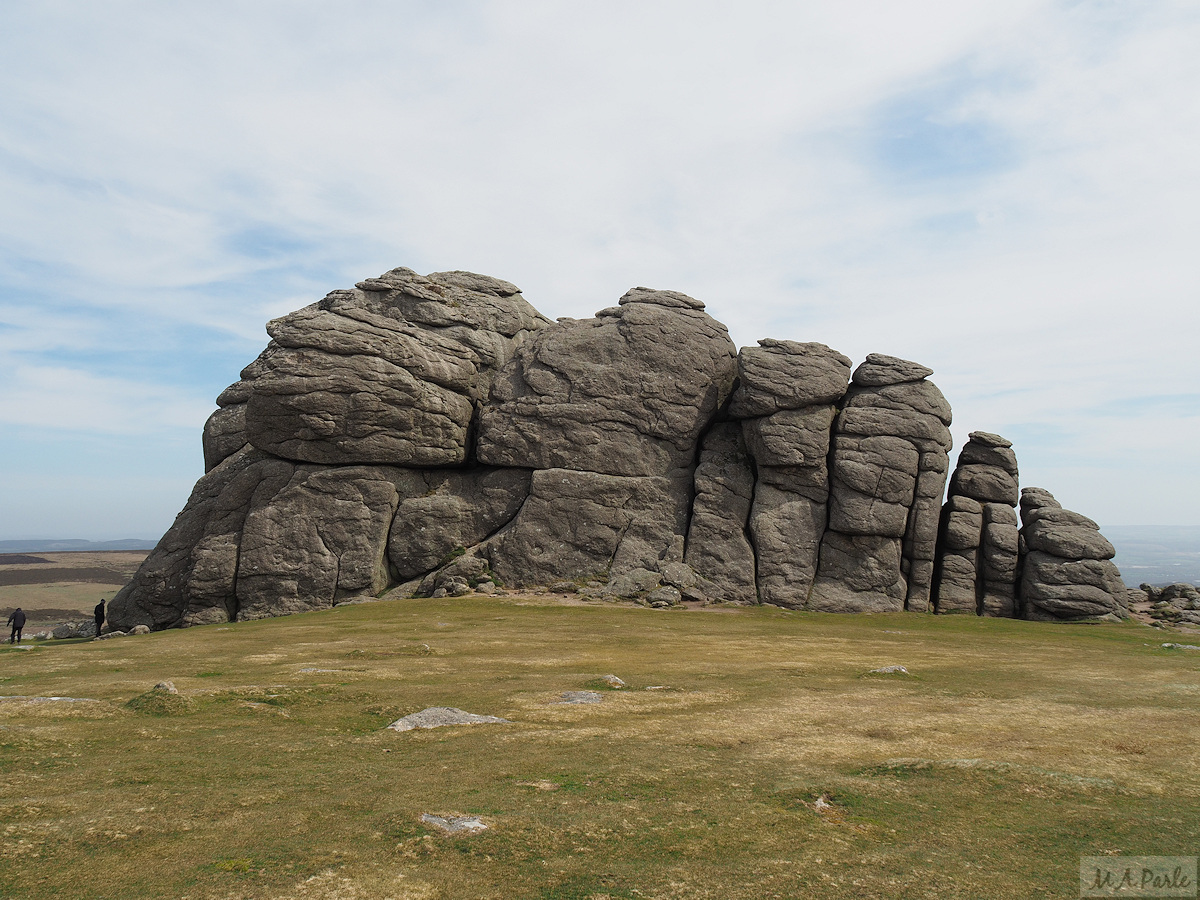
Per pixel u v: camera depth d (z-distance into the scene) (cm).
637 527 5997
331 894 920
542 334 6694
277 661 2725
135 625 5584
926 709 1994
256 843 1060
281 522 5625
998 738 1695
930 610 5791
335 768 1404
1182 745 1644
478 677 2402
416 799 1242
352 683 2250
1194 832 1163
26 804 1163
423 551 5894
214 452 6431
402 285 6831
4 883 920
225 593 5541
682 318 6488
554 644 3309
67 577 15712
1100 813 1235
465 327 6850
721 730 1734
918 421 5988
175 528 5781
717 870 1015
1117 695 2228
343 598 5556
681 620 4506
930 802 1277
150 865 984
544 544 5909
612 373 6319
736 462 6238
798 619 4959
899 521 5803
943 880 1000
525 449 6184
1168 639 4306
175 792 1250
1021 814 1231
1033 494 6222
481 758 1481
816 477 5978
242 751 1505
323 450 5778
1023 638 4159
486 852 1049
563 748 1559
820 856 1063
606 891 952
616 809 1214
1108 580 5556
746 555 5841
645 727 1756
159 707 1805
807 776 1395
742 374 6134
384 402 5772
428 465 6172
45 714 1719
